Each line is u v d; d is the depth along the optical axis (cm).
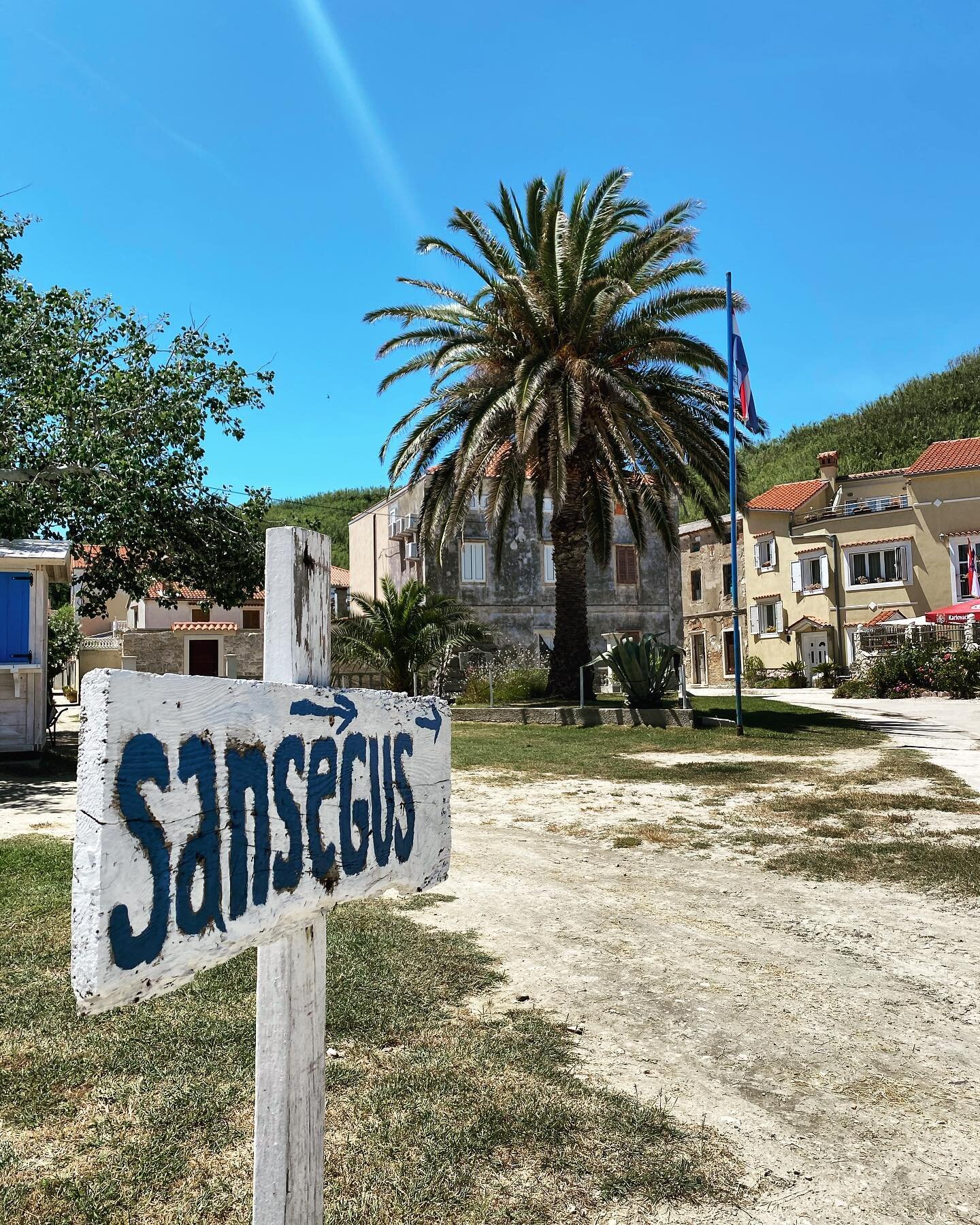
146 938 111
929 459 3712
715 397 1862
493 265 1881
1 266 1455
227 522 1586
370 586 4238
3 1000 399
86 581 1590
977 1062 379
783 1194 280
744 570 4244
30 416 1370
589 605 3584
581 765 1295
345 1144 296
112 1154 283
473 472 1880
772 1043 393
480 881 662
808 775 1177
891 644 3362
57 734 1855
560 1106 324
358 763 163
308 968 153
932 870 684
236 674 3903
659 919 573
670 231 1767
